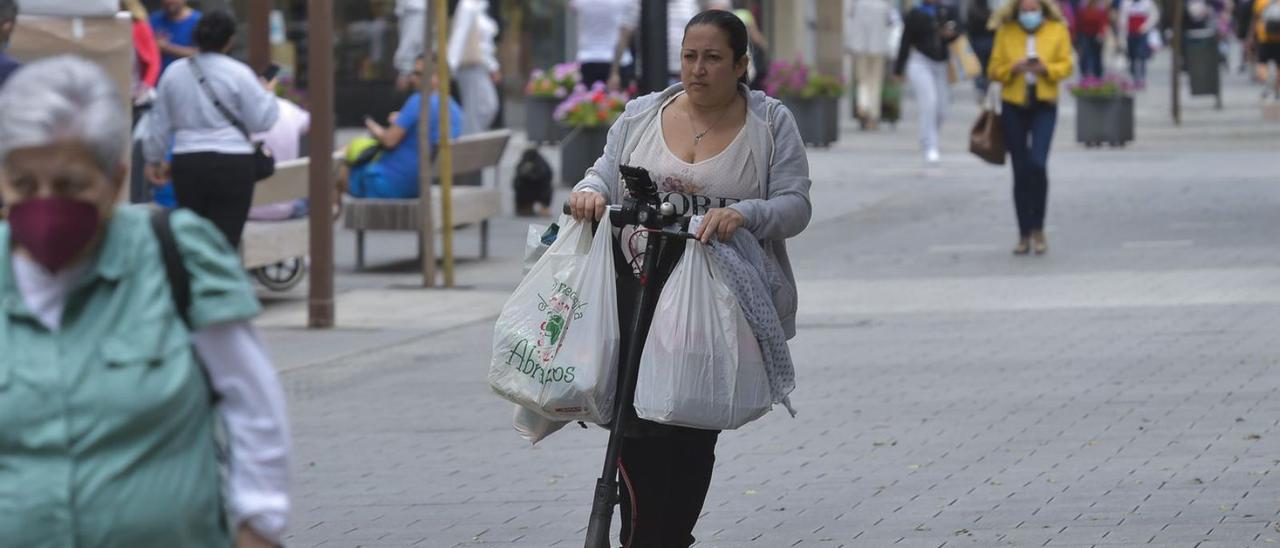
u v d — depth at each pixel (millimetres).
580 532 16172
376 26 68812
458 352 26094
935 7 54875
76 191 7594
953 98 94312
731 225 12492
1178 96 70562
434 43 35281
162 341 7777
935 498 16984
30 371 7660
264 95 27875
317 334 27812
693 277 12578
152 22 37969
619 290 13031
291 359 25484
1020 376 23016
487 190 37281
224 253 8047
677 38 48750
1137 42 96875
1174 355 24156
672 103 13367
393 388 23328
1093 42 86688
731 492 17438
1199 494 16844
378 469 18734
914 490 17312
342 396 22797
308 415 21609
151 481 7762
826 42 87125
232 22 27797
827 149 62344
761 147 13039
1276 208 41125
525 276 13016
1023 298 29766
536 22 71750
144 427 7746
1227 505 16406
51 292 7754
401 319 29297
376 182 35375
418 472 18578
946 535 15641
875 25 72562
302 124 34906
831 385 22781
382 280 34219
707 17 13031
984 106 35156
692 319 12508
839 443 19453
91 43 25734
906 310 28891
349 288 33094
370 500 17406
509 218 44406
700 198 13031
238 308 7961
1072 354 24484
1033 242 35438
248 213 29672
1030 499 16828
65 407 7652
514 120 71500
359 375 24266
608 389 12781
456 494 17625
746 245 12883
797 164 13117
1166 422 20031
